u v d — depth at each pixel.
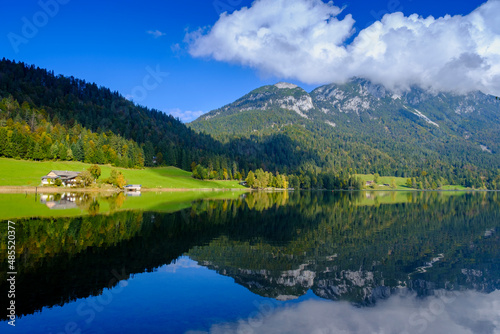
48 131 165.50
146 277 25.20
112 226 45.78
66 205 70.12
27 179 119.25
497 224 60.38
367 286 25.17
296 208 84.25
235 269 28.22
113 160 167.50
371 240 42.88
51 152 143.88
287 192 184.00
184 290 22.75
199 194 131.38
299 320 18.72
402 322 19.16
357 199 131.88
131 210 65.38
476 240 44.50
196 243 37.81
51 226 43.66
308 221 59.56
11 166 127.19
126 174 161.12
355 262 31.92
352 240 42.59
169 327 17.30
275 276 26.75
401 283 26.08
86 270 26.20
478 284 26.27
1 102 186.50
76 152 155.25
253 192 168.25
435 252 37.03
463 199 145.12
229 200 104.38
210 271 27.38
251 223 54.81
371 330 17.86
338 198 137.25
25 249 31.73
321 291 23.78
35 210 59.62
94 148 165.25
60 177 124.75
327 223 57.66
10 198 82.44
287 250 36.09
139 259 30.11
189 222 52.97
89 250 32.38
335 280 26.33
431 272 29.25
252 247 36.88
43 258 29.08
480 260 33.72
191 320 18.20
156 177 168.62
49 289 22.05
